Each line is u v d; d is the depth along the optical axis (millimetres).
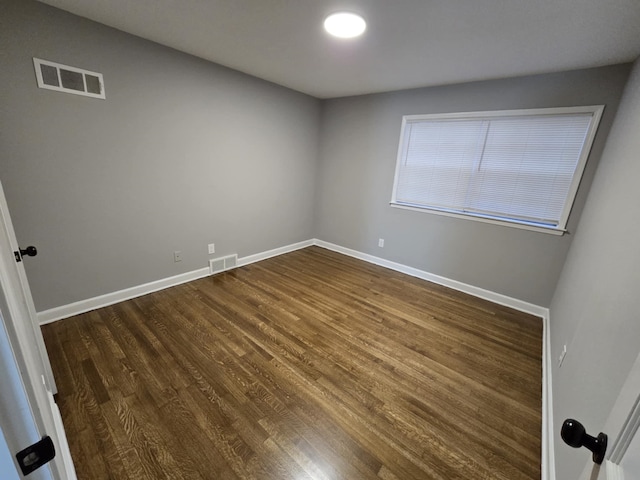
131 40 2229
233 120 3107
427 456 1369
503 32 1807
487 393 1780
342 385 1777
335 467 1295
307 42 2162
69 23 1934
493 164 2904
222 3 1690
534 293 2814
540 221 2738
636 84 1794
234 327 2312
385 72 2730
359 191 4008
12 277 880
